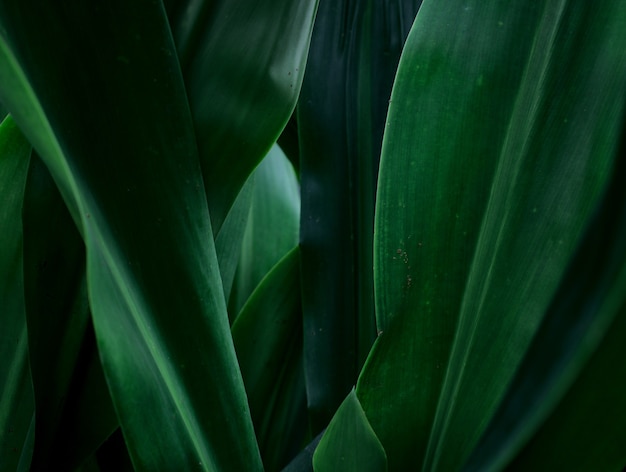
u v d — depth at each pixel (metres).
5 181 0.34
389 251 0.30
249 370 0.46
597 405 0.28
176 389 0.27
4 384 0.34
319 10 0.45
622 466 0.28
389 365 0.30
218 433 0.28
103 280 0.22
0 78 0.21
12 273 0.35
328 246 0.43
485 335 0.30
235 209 0.45
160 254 0.27
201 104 0.31
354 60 0.45
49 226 0.32
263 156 0.32
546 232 0.30
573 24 0.30
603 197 0.29
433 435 0.31
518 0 0.30
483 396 0.30
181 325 0.27
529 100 0.30
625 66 0.29
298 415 0.47
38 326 0.32
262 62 0.32
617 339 0.28
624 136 0.29
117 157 0.26
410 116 0.30
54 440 0.34
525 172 0.30
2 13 0.23
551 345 0.29
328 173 0.44
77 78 0.26
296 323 0.47
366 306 0.43
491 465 0.30
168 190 0.28
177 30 0.32
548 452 0.29
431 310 0.30
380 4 0.46
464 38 0.30
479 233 0.30
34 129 0.21
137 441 0.24
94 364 0.34
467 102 0.30
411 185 0.30
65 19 0.26
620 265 0.28
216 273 0.29
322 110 0.44
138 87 0.27
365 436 0.29
